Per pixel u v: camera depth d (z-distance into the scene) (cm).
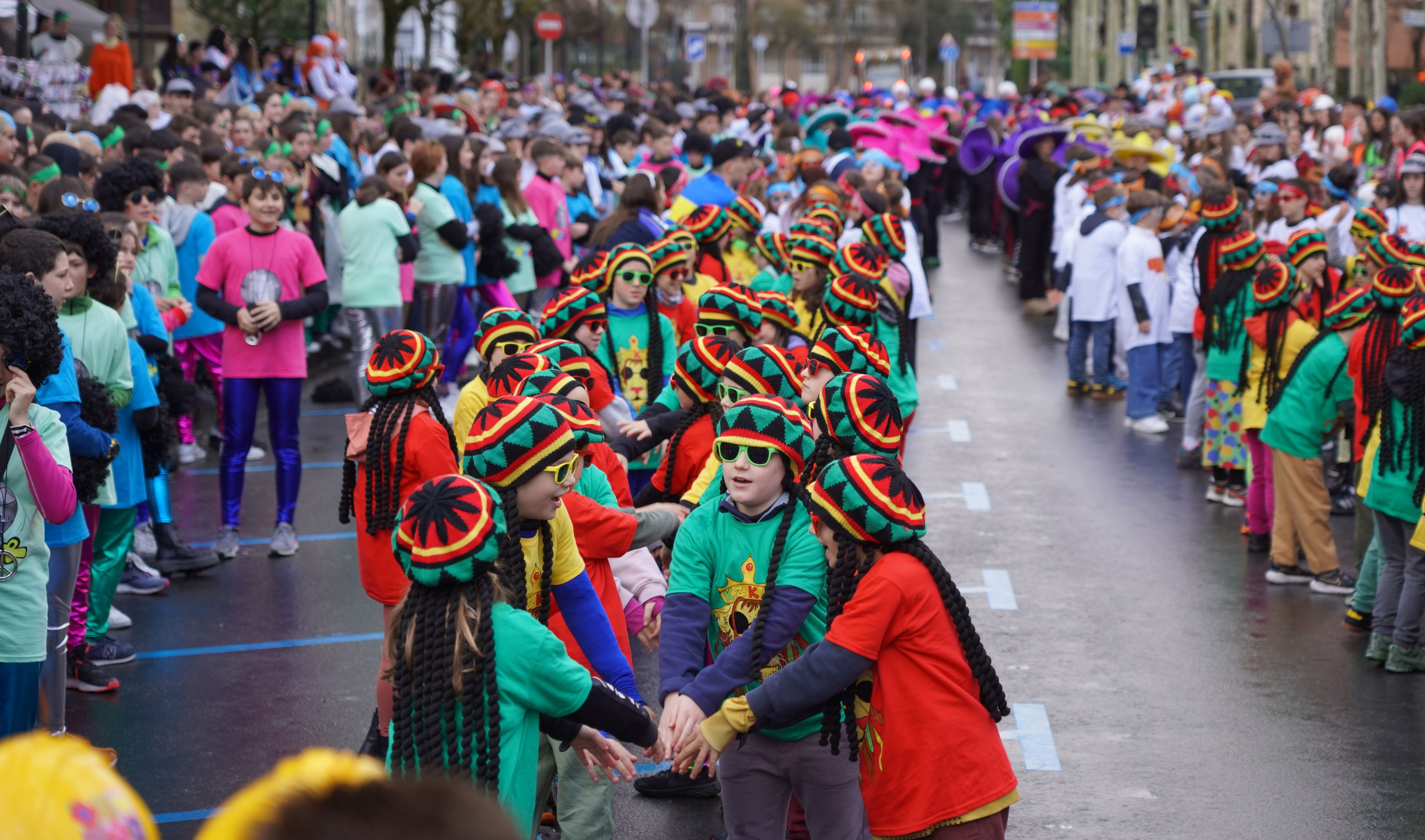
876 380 412
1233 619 749
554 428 359
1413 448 641
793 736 390
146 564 822
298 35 3048
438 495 307
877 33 7369
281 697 638
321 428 1176
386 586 505
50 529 486
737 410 390
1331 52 2788
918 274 940
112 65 1859
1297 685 655
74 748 137
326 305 837
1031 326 1727
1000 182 1981
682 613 398
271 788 132
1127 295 1193
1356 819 519
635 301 662
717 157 1236
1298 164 1389
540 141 1344
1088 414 1273
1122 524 935
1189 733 600
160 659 685
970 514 959
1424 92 3316
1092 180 1534
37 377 439
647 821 527
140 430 664
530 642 316
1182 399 1282
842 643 346
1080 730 604
